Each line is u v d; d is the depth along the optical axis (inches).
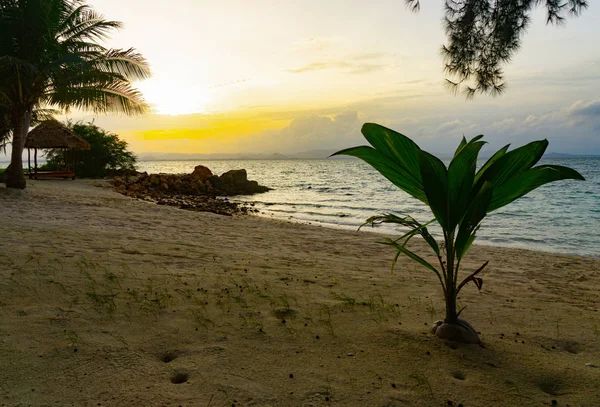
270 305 137.2
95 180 960.9
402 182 106.5
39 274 153.9
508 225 603.2
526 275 261.6
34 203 459.8
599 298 193.3
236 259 226.5
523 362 97.9
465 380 88.2
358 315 129.7
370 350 101.7
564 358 102.2
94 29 602.5
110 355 94.2
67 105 599.8
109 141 1141.1
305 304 140.9
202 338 106.6
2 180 756.0
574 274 270.1
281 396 79.4
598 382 88.7
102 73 572.1
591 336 120.0
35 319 112.7
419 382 85.7
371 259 290.4
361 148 100.2
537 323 132.4
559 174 91.4
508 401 79.9
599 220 652.7
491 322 131.3
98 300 129.9
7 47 527.2
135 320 116.9
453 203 99.8
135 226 358.6
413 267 257.6
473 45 295.0
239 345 102.8
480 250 372.2
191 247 254.5
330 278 193.2
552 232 536.7
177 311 126.4
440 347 104.0
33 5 507.8
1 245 198.7
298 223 547.2
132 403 75.5
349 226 563.5
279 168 4645.7
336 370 90.7
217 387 82.0
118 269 172.2
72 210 429.7
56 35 588.7
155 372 87.7
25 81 538.6
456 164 94.0
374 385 84.5
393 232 488.4
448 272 110.3
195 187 1085.8
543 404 79.2
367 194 1216.2
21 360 90.1
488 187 90.6
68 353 94.3
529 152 91.7
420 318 131.3
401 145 97.3
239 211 713.6
